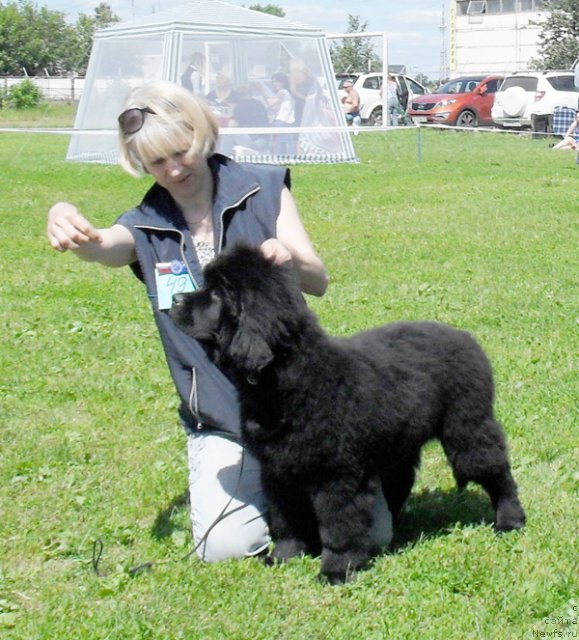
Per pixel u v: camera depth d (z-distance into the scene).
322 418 3.70
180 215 4.28
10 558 4.31
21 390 6.73
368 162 21.06
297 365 3.66
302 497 4.04
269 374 3.67
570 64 43.69
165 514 4.77
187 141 4.05
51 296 9.44
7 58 67.62
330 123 21.03
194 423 4.52
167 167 4.08
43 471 5.31
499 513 4.41
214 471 4.29
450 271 10.12
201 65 20.20
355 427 3.75
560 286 9.39
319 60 21.08
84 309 8.93
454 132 30.91
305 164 20.42
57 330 8.23
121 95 21.42
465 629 3.50
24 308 8.96
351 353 3.91
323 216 13.77
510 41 51.62
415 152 23.59
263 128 19.42
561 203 14.48
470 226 12.67
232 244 3.77
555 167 19.78
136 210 4.32
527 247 11.29
